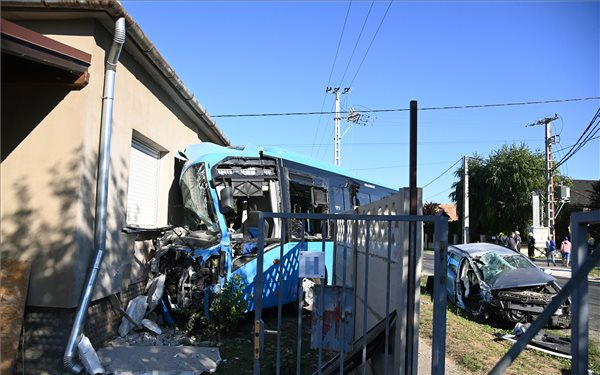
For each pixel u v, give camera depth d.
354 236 5.72
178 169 10.08
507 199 40.91
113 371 5.51
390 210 4.37
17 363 5.59
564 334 8.62
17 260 5.68
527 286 9.27
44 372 5.52
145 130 7.99
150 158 8.82
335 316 3.94
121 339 6.72
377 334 4.03
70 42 6.00
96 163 6.15
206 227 7.82
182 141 10.34
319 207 9.78
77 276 5.70
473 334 7.94
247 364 5.90
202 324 7.20
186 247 7.45
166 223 9.23
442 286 3.58
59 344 5.59
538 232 29.02
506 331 8.52
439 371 3.54
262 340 3.56
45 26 6.03
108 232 6.53
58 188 5.77
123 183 7.04
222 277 7.12
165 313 7.43
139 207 8.23
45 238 5.70
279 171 8.34
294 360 5.90
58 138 5.85
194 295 7.18
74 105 5.88
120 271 6.92
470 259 10.64
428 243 33.78
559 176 41.41
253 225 8.09
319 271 3.83
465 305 10.65
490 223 42.12
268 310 8.72
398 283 3.92
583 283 2.83
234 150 8.64
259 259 3.61
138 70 7.64
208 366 5.73
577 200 46.38
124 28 6.09
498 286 9.41
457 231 46.41
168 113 9.30
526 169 40.16
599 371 6.16
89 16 5.95
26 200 5.79
